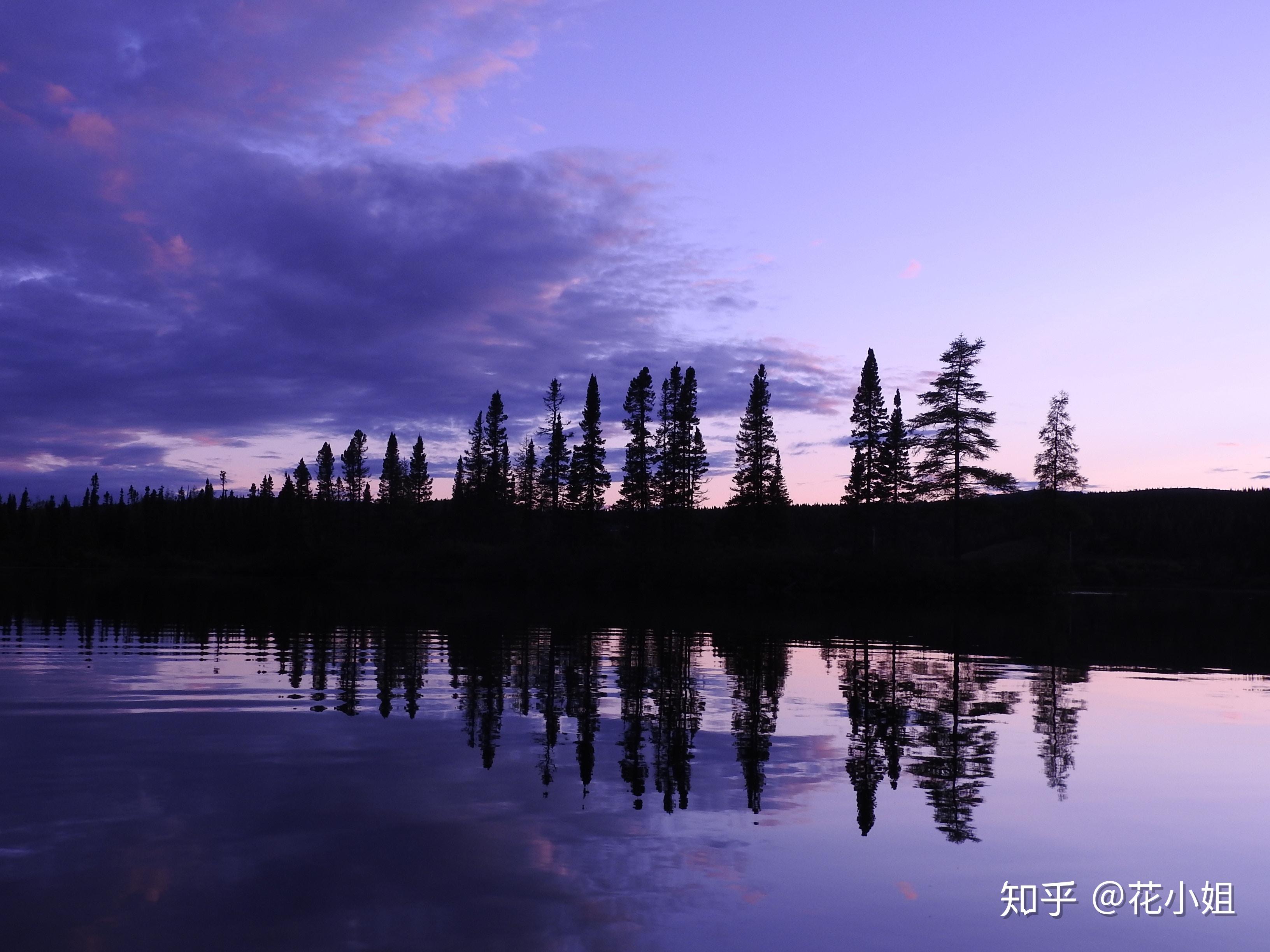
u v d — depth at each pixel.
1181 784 8.23
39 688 12.59
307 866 5.64
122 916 4.79
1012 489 50.94
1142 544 103.62
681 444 73.38
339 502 111.94
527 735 9.95
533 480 90.25
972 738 10.25
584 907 5.11
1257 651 21.91
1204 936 4.99
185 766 8.14
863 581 52.22
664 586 58.28
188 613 28.31
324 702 11.80
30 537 122.44
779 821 6.89
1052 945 4.83
